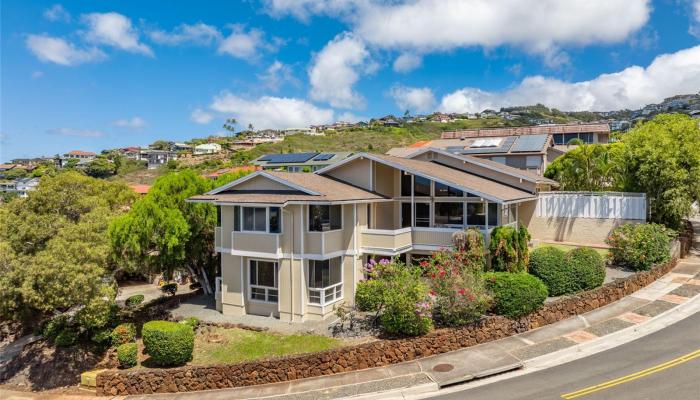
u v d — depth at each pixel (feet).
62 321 75.46
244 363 53.67
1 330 89.76
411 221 82.99
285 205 65.98
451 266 60.54
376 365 53.36
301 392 49.11
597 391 41.88
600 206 92.79
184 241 80.18
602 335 55.47
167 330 59.31
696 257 88.69
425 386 46.83
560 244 93.66
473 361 51.39
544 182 101.50
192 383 54.54
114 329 71.82
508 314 58.08
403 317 55.31
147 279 126.31
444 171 89.04
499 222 78.79
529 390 43.62
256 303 73.10
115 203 131.54
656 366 45.93
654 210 90.33
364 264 75.72
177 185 83.56
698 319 57.77
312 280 69.46
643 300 65.67
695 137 89.15
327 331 62.59
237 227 73.46
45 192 73.36
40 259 62.13
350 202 70.23
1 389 66.85
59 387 64.28
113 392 56.80
